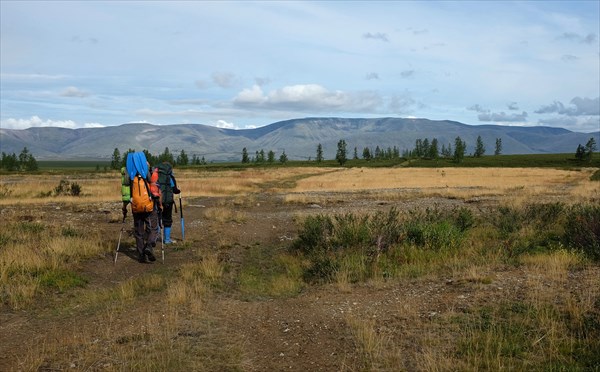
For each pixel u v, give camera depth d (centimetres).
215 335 565
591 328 513
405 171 8269
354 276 859
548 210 1472
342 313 639
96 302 717
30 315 659
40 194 2859
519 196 2522
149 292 780
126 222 1555
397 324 578
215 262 955
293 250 1144
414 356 482
